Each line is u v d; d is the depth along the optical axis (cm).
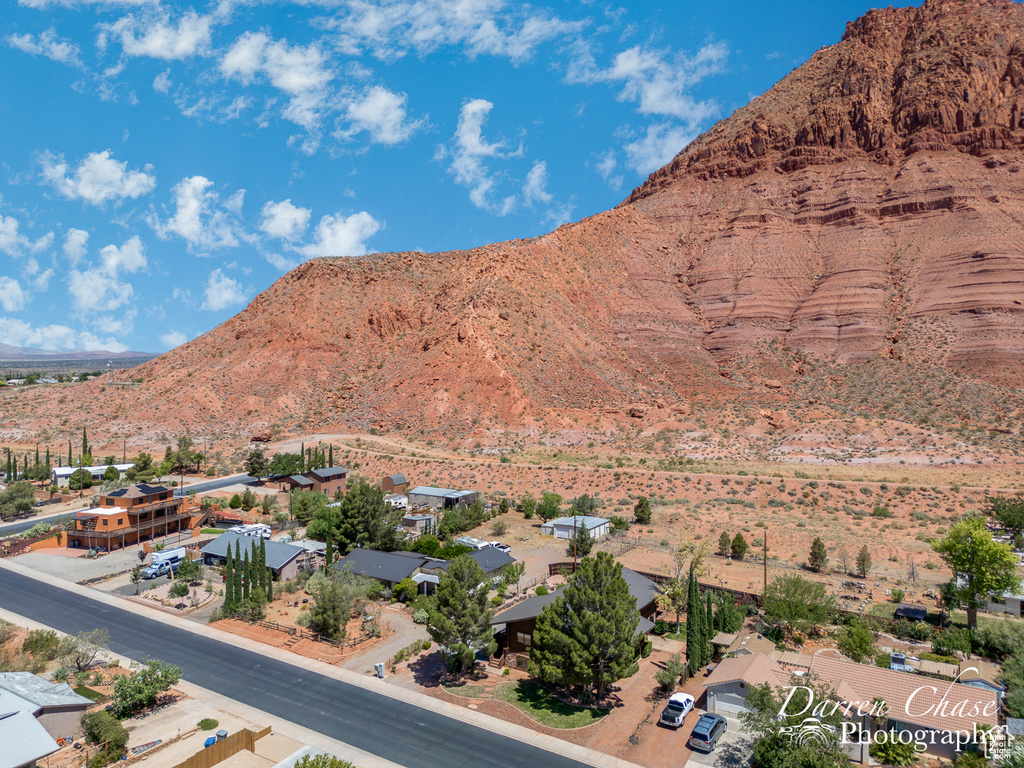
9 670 4584
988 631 5034
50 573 7038
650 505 9456
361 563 6662
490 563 6606
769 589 5544
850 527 8238
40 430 15525
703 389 16550
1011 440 11725
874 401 14812
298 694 4403
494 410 14450
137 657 4959
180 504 8844
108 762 3559
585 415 14300
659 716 4100
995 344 15462
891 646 5075
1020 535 7700
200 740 3825
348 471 12069
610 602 4256
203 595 6341
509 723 4044
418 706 4253
